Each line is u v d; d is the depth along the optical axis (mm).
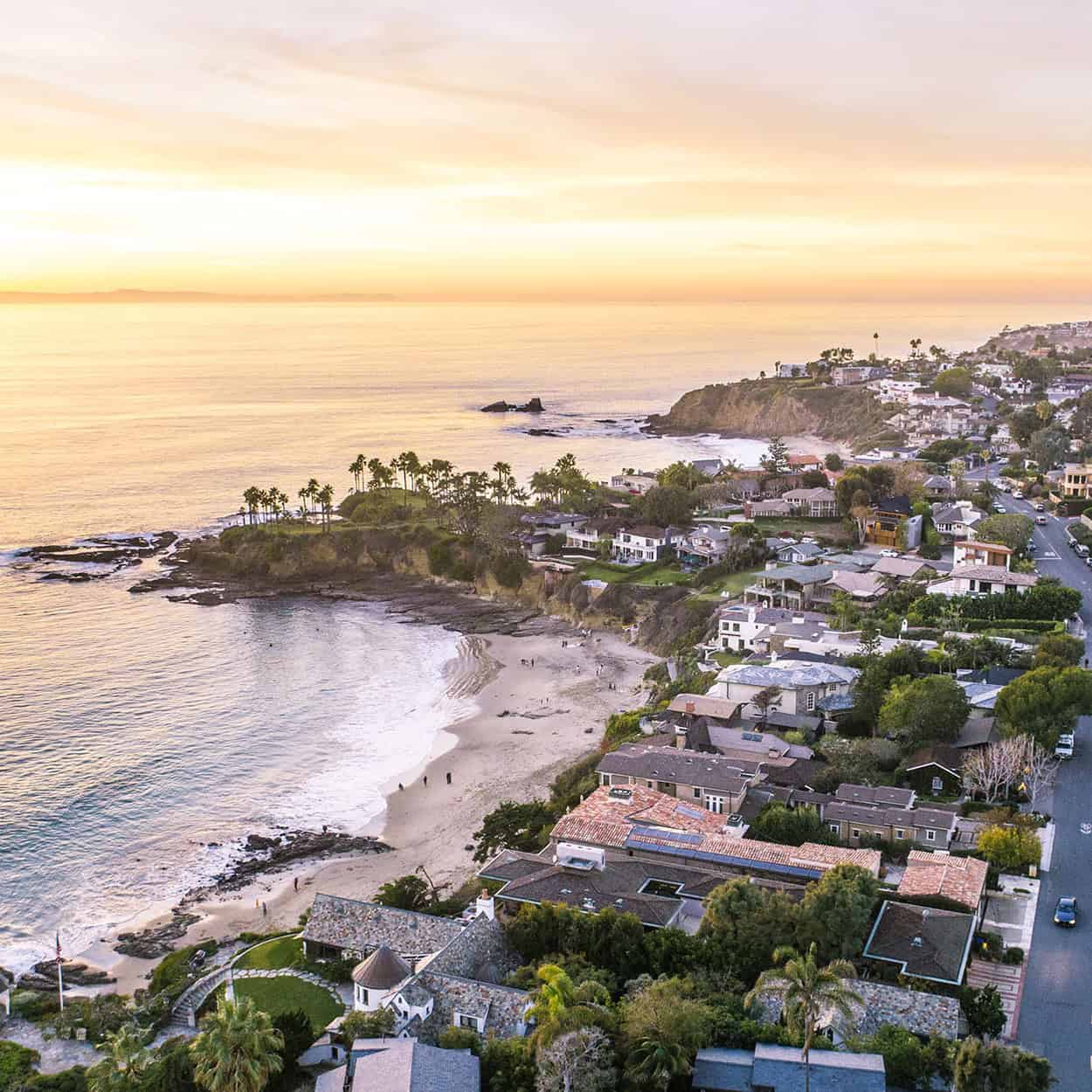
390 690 166625
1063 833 97125
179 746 142750
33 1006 85812
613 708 157125
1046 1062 61344
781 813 98062
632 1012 67000
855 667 138125
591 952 78625
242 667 176750
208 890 106250
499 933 81500
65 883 107938
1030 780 104938
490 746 142875
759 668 134250
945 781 107688
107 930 99562
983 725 117125
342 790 129625
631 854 93875
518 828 106500
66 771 133750
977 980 75688
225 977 83062
